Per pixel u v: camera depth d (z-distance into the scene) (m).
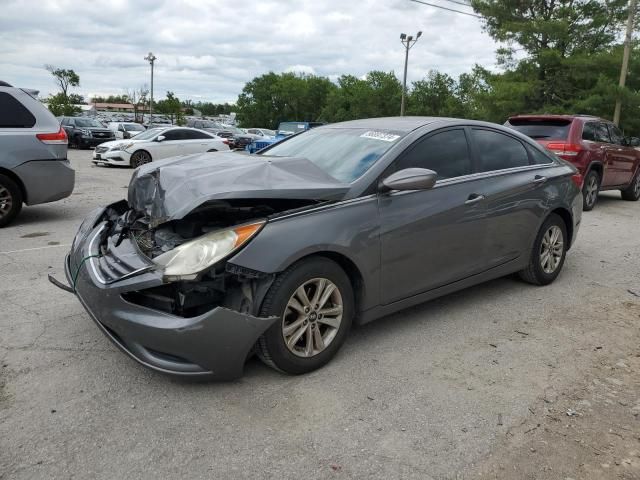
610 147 10.65
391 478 2.49
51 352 3.60
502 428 2.88
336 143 4.22
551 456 2.67
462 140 4.38
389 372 3.45
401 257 3.73
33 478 2.42
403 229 3.70
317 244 3.21
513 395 3.22
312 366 3.37
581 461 2.64
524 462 2.62
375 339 3.93
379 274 3.62
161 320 2.94
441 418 2.96
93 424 2.82
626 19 27.78
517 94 28.11
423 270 3.92
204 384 3.23
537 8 29.95
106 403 3.02
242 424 2.85
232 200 3.19
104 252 3.52
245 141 30.78
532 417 3.00
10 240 6.64
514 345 3.91
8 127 7.23
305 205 3.40
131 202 3.89
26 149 7.29
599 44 28.88
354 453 2.65
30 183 7.38
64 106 57.25
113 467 2.51
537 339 4.03
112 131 28.66
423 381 3.35
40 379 3.25
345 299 3.45
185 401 3.05
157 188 3.44
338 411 2.99
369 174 3.65
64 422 2.83
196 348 2.91
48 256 5.91
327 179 3.58
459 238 4.13
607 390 3.31
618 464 2.62
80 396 3.08
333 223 3.33
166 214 3.15
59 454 2.59
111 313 3.06
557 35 27.70
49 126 7.55
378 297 3.67
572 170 5.43
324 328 3.46
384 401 3.11
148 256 3.19
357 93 75.62
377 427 2.86
